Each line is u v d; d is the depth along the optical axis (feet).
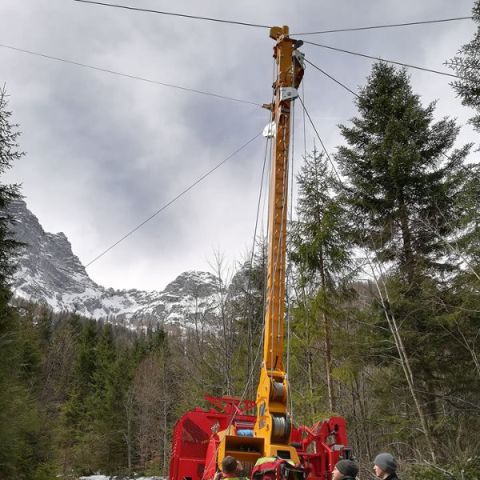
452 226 53.57
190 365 99.60
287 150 35.45
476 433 49.26
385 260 58.70
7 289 61.26
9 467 55.72
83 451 160.15
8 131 63.62
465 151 58.39
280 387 29.63
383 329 54.03
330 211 62.75
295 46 38.17
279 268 32.91
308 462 30.50
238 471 22.63
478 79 41.19
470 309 48.62
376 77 66.18
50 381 153.48
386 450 61.57
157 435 150.10
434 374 55.06
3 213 62.59
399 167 57.36
